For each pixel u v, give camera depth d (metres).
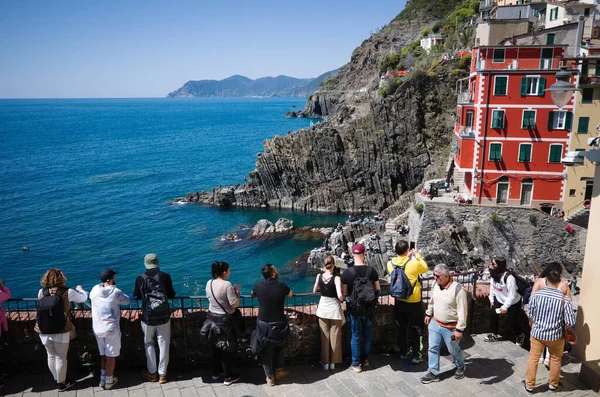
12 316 10.92
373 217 70.94
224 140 175.50
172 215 73.88
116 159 131.75
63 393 9.94
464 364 10.50
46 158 132.88
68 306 9.91
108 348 9.95
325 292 10.73
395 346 12.07
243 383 10.41
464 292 10.03
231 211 77.44
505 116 42.12
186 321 11.09
